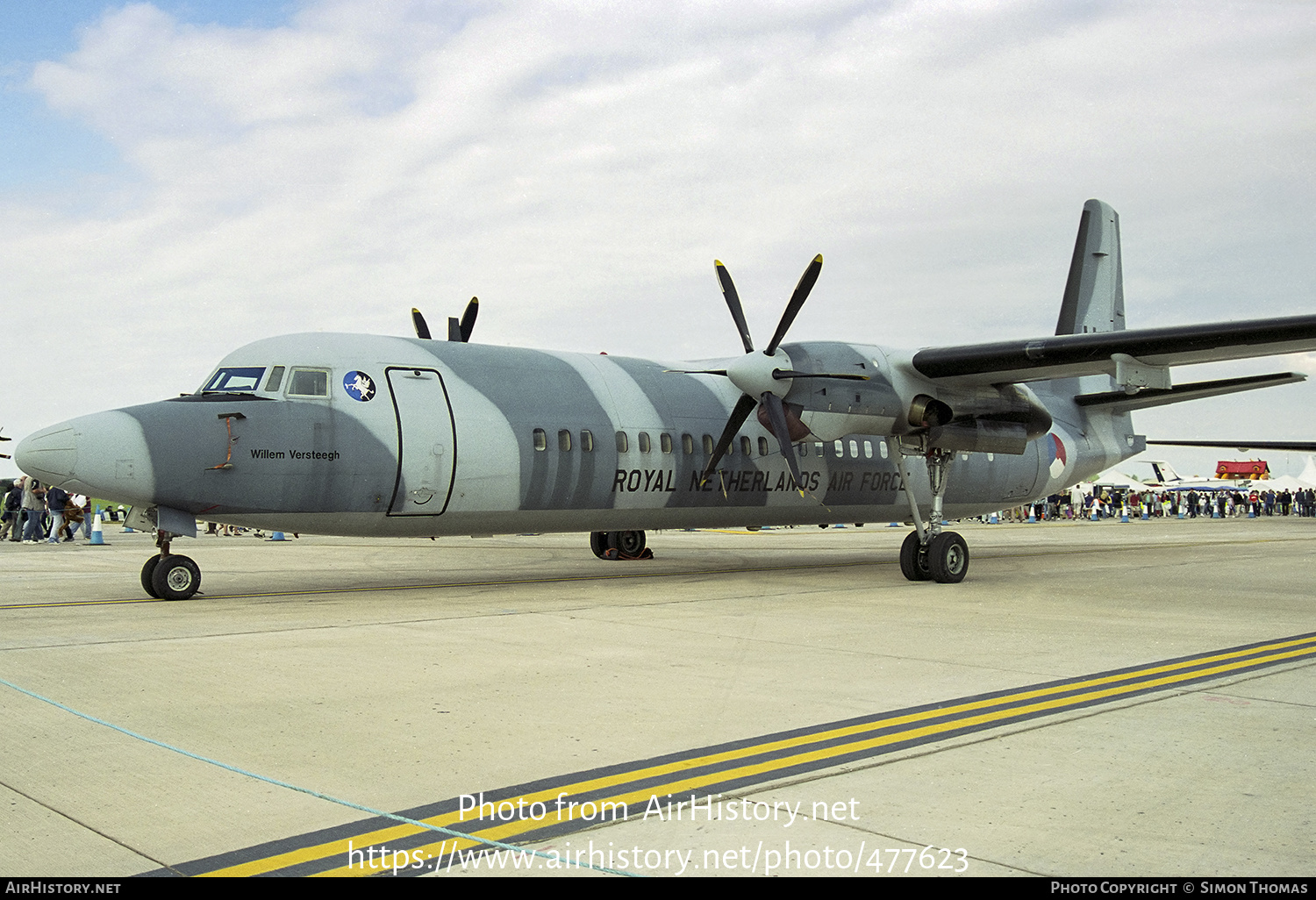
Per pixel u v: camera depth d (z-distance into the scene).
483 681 7.72
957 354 15.74
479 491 14.40
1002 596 14.27
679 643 9.59
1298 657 8.98
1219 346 13.93
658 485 16.33
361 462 13.45
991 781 5.19
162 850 4.26
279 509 13.11
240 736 6.05
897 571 18.84
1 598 13.45
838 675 8.02
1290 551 25.95
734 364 15.51
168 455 12.38
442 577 17.30
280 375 13.41
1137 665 8.53
